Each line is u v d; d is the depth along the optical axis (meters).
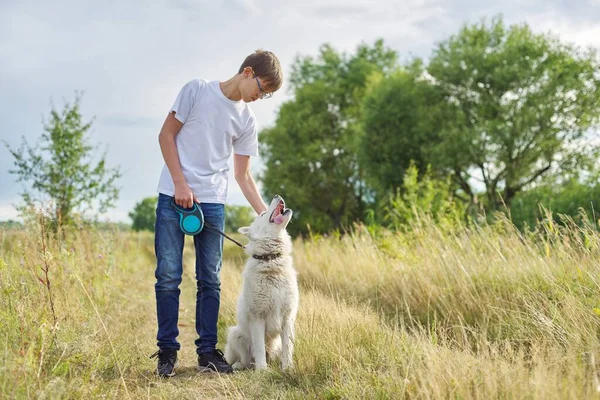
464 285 5.97
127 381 4.21
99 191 12.14
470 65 28.72
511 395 3.18
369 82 41.38
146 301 8.65
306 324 5.21
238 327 5.02
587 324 4.44
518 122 26.36
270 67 4.59
